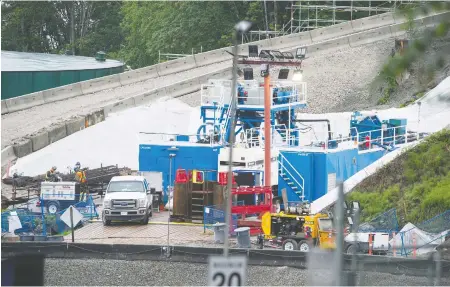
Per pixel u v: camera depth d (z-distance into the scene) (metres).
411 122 197.75
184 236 137.38
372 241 121.06
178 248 121.12
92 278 114.56
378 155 180.75
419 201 143.88
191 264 119.88
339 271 54.72
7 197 177.25
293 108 191.88
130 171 196.38
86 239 134.88
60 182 157.00
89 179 185.62
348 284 73.81
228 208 62.72
